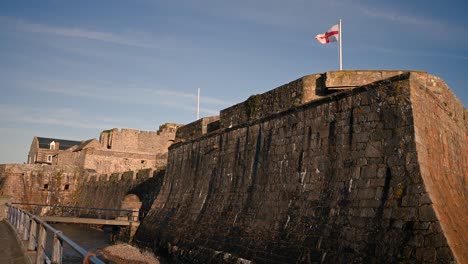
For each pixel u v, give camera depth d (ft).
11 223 76.02
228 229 65.16
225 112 77.92
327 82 55.31
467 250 37.04
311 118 55.06
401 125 43.06
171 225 85.25
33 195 192.44
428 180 39.96
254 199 62.49
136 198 121.90
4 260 41.73
